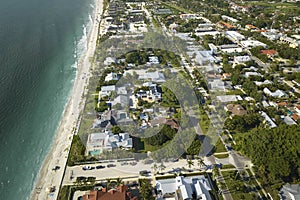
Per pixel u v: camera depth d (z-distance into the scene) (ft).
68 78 468.75
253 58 564.71
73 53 570.46
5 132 341.00
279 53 569.64
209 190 254.88
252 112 366.63
